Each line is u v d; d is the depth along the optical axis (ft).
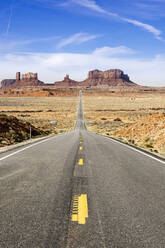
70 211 13.10
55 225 11.32
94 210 13.37
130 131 91.40
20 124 90.84
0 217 12.20
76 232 10.62
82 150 41.39
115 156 35.09
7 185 18.39
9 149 42.09
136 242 9.82
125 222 11.79
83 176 21.70
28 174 22.24
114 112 359.66
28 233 10.47
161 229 11.07
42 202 14.52
